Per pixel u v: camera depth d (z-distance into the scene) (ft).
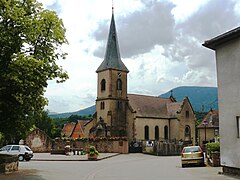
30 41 62.03
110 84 223.51
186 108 238.89
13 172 72.28
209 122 233.35
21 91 61.31
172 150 184.34
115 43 234.58
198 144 234.17
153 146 178.50
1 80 58.29
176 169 80.53
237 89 60.13
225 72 63.77
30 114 68.90
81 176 67.05
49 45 64.54
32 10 65.00
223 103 64.34
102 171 78.13
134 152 180.86
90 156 123.34
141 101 236.22
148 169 82.48
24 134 70.44
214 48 67.31
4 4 59.57
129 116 224.12
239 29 57.41
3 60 58.95
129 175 67.92
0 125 66.59
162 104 246.27
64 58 66.49
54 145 186.80
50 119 306.55
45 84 63.00
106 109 222.07
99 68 232.12
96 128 217.97
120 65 230.68
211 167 80.94
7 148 118.62
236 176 59.31
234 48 61.31
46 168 85.56
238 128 59.77
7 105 62.54
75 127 287.28
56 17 64.64
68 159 125.08
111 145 175.32
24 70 58.08
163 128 233.35
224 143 63.82
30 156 119.44
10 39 58.54
